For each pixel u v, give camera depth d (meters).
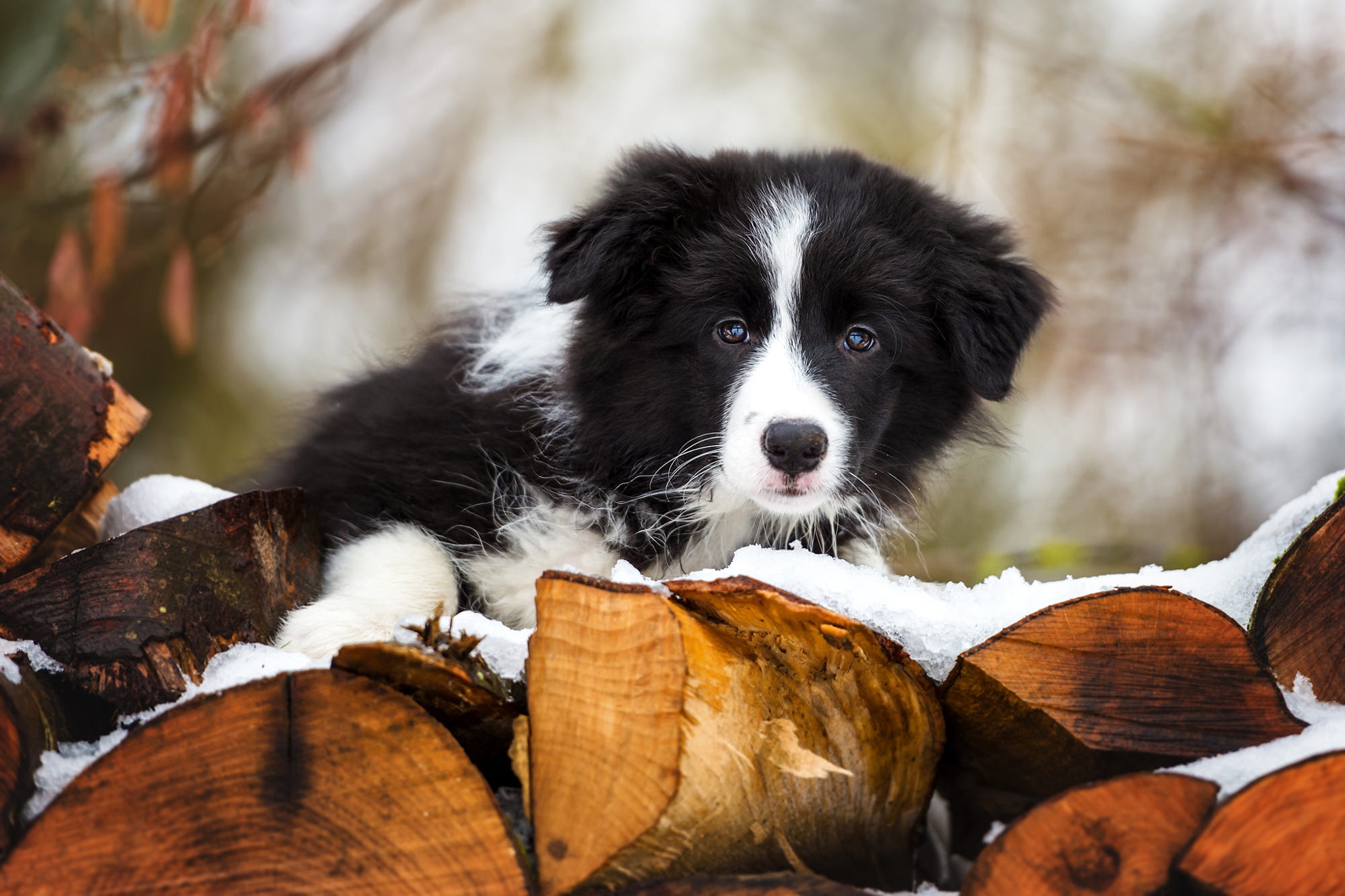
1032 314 3.00
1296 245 5.26
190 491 2.49
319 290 6.57
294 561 2.37
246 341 6.54
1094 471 5.54
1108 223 5.50
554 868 1.67
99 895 1.64
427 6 6.20
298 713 1.68
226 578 2.07
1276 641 1.92
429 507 2.82
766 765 1.74
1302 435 5.29
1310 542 1.91
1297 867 1.59
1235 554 2.12
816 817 1.83
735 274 2.80
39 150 4.52
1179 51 5.44
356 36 4.75
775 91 6.53
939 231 2.97
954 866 2.17
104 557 1.93
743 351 2.80
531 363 2.96
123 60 4.15
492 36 6.46
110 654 1.92
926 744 1.86
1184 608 1.81
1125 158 5.45
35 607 1.92
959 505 5.55
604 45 6.54
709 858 1.73
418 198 6.50
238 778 1.67
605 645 1.71
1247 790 1.59
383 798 1.66
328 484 2.92
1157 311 5.45
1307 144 5.09
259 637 2.15
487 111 6.47
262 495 2.17
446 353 3.16
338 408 3.20
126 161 4.20
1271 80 5.23
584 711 1.71
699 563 3.03
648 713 1.67
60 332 2.23
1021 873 1.62
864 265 2.82
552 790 1.70
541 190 6.46
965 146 5.42
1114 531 5.44
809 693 1.82
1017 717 1.85
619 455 2.90
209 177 4.45
